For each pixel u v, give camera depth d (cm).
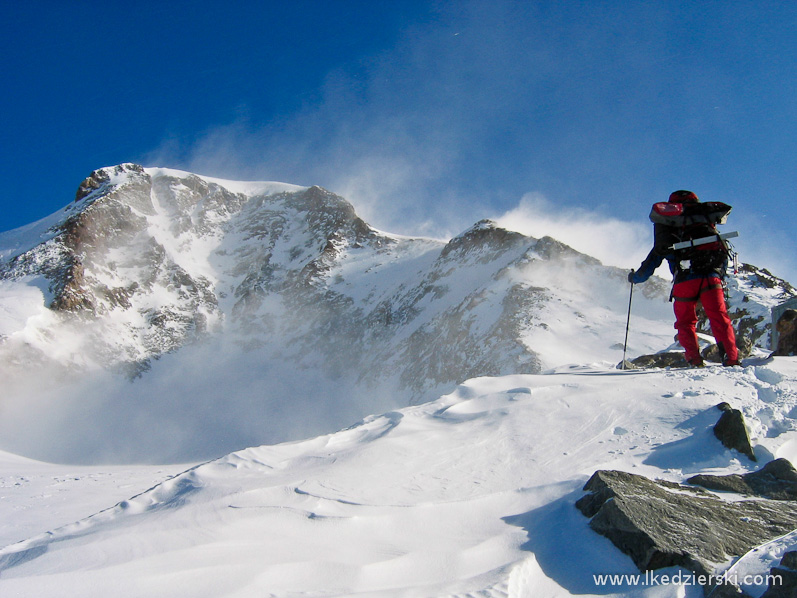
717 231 686
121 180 18650
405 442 535
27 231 17350
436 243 16638
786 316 898
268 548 325
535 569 316
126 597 258
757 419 506
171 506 419
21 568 299
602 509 349
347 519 369
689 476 436
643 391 607
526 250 11462
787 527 347
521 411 584
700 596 290
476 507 405
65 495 2847
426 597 273
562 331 8494
